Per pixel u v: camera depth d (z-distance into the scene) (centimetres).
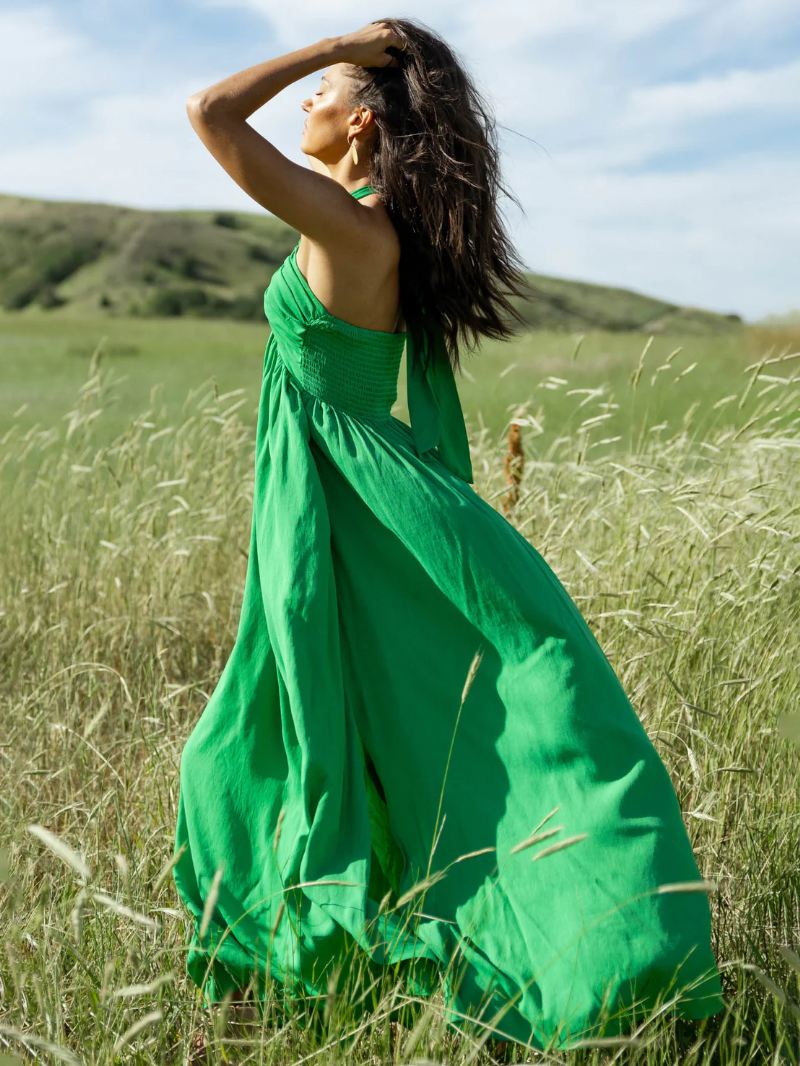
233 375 1981
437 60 262
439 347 283
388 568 254
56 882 285
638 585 416
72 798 332
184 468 610
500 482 554
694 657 377
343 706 251
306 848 238
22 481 647
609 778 229
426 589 251
